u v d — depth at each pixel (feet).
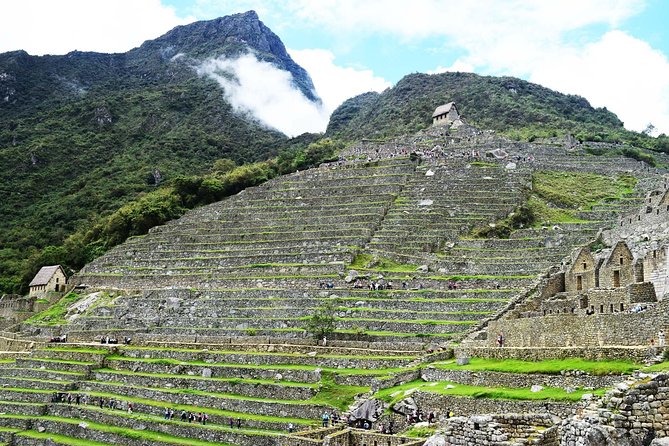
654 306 143.74
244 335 283.38
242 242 383.65
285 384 225.97
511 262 289.74
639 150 513.86
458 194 384.68
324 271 326.44
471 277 280.31
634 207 344.28
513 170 412.57
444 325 244.63
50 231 574.56
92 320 337.52
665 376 69.36
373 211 383.65
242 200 450.71
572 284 234.79
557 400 138.21
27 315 386.32
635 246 240.94
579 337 164.86
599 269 219.82
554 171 429.79
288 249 361.51
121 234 475.72
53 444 229.66
